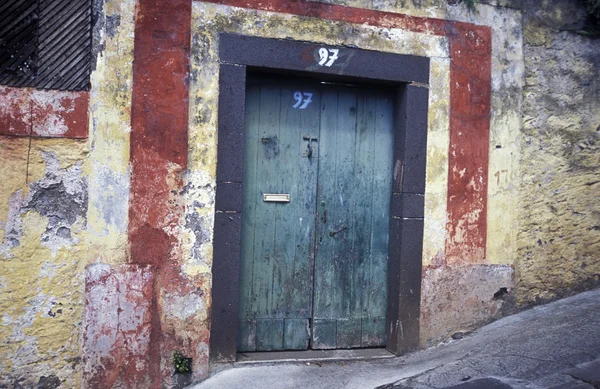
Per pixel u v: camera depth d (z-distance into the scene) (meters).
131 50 3.72
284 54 4.04
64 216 3.59
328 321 4.39
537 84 4.75
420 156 4.38
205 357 3.87
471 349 4.15
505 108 4.64
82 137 3.63
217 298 3.90
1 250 3.48
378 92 4.51
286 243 4.30
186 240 3.83
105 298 3.66
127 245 3.70
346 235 4.44
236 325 3.97
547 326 4.27
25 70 3.56
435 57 4.43
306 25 4.10
